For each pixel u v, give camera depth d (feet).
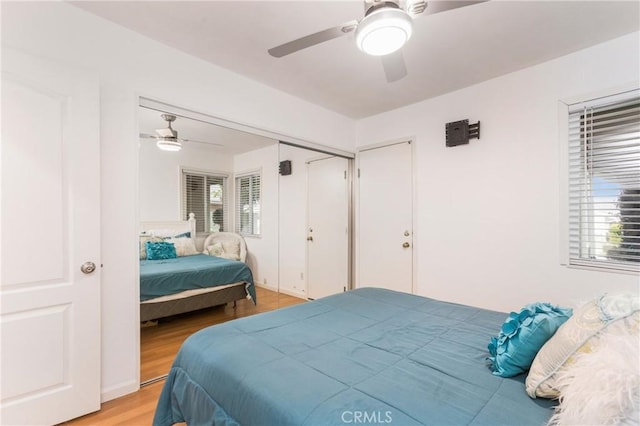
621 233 6.99
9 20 5.28
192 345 4.66
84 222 5.78
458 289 9.74
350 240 13.20
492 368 3.73
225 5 5.89
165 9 6.01
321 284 13.00
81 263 5.74
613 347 2.60
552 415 2.76
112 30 6.42
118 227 6.46
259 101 9.31
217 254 9.67
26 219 5.18
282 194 11.51
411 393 3.19
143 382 6.95
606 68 7.10
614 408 2.26
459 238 9.73
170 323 8.41
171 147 8.44
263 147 10.73
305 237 12.45
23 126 5.16
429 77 8.86
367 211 12.54
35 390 5.26
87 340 5.80
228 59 7.94
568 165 7.68
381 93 10.07
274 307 11.51
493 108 8.96
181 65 7.53
